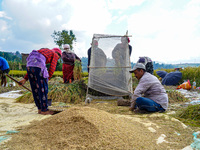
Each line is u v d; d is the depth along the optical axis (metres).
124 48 5.00
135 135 1.97
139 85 3.49
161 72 9.64
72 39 28.92
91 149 1.63
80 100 4.89
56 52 3.70
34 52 3.30
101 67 4.91
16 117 3.12
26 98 5.02
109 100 5.07
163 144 1.86
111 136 1.83
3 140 1.93
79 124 2.04
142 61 5.32
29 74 3.25
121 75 4.90
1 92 6.91
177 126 2.47
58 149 1.68
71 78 6.17
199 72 8.57
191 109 3.16
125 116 3.03
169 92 5.12
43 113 3.33
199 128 2.46
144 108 3.36
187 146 1.82
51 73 3.53
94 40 5.00
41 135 2.02
